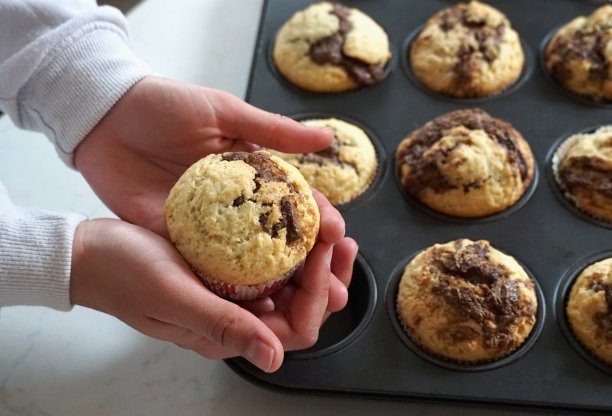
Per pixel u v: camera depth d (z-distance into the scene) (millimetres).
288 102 476
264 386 367
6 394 384
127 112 407
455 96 474
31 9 411
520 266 399
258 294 362
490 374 368
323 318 382
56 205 456
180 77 516
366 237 418
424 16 514
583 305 379
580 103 464
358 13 501
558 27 501
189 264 347
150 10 557
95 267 348
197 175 351
